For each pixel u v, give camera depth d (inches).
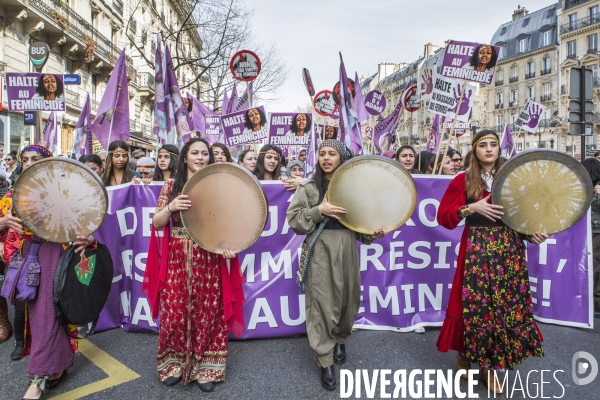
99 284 108.7
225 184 105.0
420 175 153.6
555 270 158.9
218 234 105.8
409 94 320.2
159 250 124.7
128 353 129.8
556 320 157.6
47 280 103.8
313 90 336.2
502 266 103.5
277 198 146.6
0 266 169.6
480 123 2124.8
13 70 631.2
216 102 807.1
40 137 259.0
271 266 144.9
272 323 143.4
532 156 98.6
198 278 107.7
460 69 191.0
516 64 1989.4
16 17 615.5
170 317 107.3
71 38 764.0
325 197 109.1
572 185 99.5
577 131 325.7
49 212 99.0
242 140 275.4
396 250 152.2
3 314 140.5
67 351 106.7
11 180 344.8
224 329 112.7
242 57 279.0
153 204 147.3
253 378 114.3
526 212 101.5
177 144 231.0
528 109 401.4
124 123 212.8
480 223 107.0
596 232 181.2
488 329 101.7
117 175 183.3
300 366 121.8
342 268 111.7
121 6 1032.2
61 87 236.8
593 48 1674.5
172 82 227.8
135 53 1139.9
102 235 145.4
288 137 295.9
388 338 142.8
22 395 105.7
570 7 1753.2
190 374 108.5
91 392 106.8
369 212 108.7
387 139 325.4
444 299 154.2
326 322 110.3
